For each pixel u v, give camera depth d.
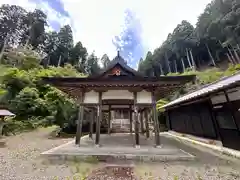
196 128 9.27
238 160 5.21
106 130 15.78
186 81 6.37
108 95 7.52
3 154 6.27
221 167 4.50
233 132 5.94
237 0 31.05
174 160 5.08
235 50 30.41
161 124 17.92
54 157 5.32
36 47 39.38
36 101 15.62
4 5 36.69
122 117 21.16
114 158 5.23
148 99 7.25
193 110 9.55
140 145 7.21
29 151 6.89
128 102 10.45
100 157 5.23
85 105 7.33
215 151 6.66
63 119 15.32
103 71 7.02
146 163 4.88
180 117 12.06
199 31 38.41
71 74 27.28
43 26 40.91
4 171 4.14
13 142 9.52
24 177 3.70
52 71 24.31
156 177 3.72
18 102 15.06
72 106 15.80
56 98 16.45
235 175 3.87
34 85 18.73
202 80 23.02
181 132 11.84
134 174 3.92
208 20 36.97
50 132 12.86
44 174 3.91
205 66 38.69
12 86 17.38
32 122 14.19
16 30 37.25
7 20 35.81
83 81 6.65
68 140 10.48
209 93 6.42
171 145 7.51
